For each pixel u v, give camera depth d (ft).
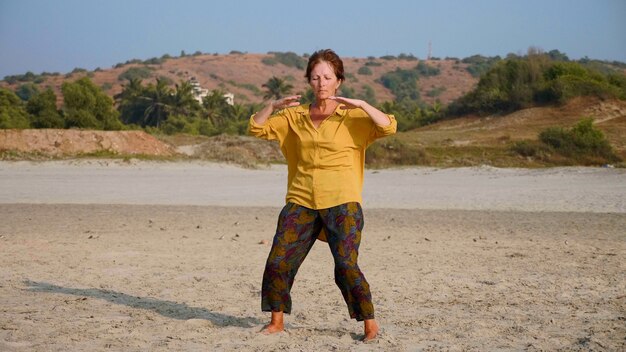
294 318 19.51
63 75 568.41
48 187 76.64
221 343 16.43
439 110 228.22
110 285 24.36
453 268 28.50
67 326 17.89
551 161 120.26
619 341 16.85
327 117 16.51
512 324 18.67
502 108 189.98
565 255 32.53
